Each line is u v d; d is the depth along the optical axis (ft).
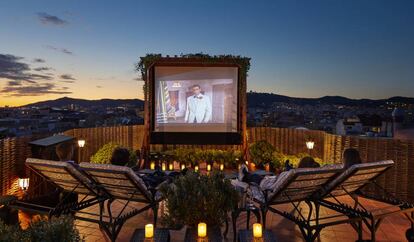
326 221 17.39
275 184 14.64
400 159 20.89
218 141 35.32
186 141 35.45
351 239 15.16
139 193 14.39
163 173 19.13
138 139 37.35
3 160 18.94
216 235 11.44
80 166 13.70
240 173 17.49
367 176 14.76
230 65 35.22
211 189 11.87
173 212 11.88
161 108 36.06
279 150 35.14
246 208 14.32
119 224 13.35
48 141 21.12
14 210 14.90
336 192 15.66
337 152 26.09
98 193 15.43
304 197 15.05
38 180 21.58
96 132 32.07
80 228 16.19
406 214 14.49
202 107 35.86
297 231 16.03
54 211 14.14
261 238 11.08
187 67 35.76
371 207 19.80
